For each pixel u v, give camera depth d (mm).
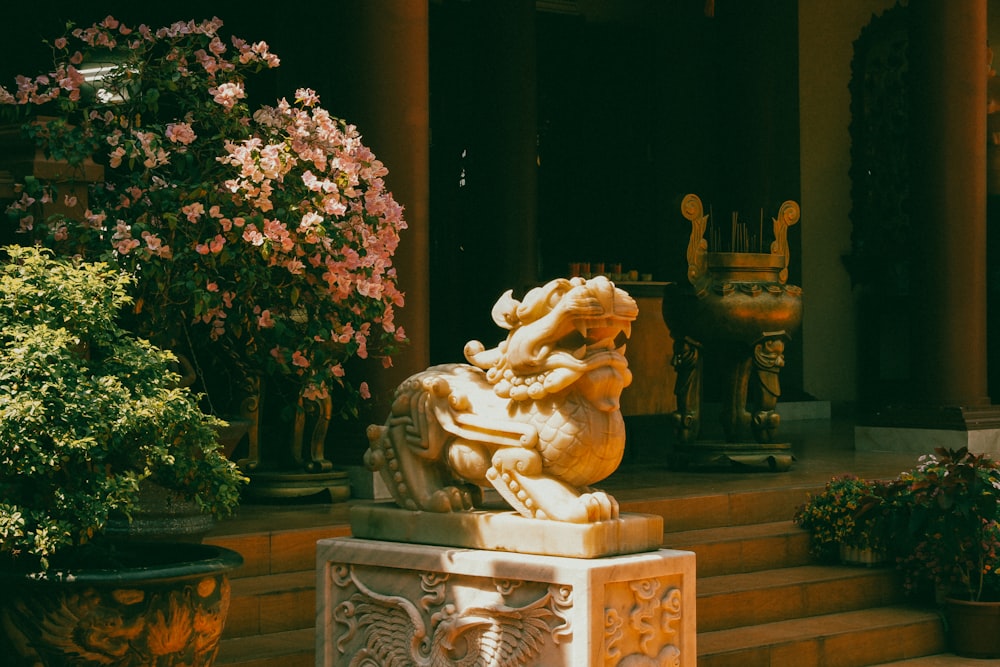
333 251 6434
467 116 15453
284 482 8117
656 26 17266
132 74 6430
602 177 16984
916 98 12586
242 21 12680
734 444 10414
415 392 5211
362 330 6625
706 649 6988
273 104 13141
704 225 10406
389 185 8453
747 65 15250
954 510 8062
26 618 4598
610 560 4660
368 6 8453
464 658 4883
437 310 15453
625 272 17047
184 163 6434
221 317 6402
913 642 7867
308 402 7023
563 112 16766
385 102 8438
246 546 6809
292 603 6484
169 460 4688
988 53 15680
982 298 12398
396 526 5203
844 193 18312
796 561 8562
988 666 7691
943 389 12281
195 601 4730
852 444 13320
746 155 15258
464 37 15500
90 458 4633
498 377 4984
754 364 10680
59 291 4832
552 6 16609
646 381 14359
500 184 13789
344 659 5234
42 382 4605
